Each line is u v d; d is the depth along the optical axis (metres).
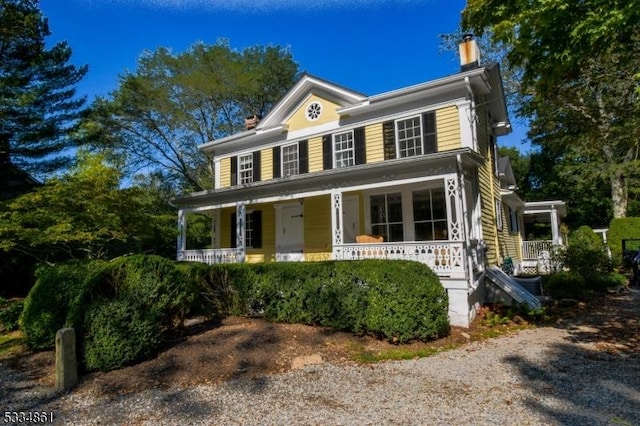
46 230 9.66
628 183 25.52
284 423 3.91
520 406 4.14
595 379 4.93
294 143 15.63
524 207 21.14
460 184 9.45
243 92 30.06
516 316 9.30
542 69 7.27
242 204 13.37
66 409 4.54
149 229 12.13
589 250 14.04
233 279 9.10
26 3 15.61
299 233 15.12
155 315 6.16
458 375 5.25
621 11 5.67
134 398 4.77
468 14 7.91
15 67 16.58
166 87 27.66
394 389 4.79
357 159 13.80
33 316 7.01
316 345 6.79
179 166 30.42
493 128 16.23
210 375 5.43
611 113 9.47
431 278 7.39
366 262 7.63
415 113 12.80
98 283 6.04
